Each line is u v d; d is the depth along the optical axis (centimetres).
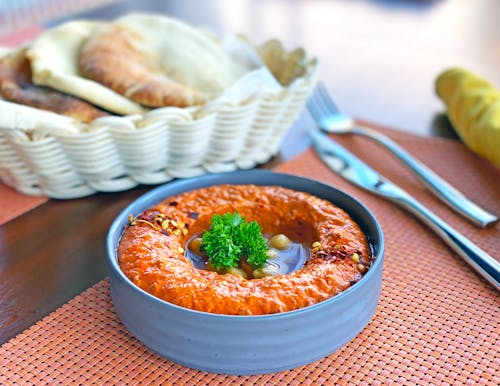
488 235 49
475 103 58
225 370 39
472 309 44
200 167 54
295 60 57
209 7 88
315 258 42
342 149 58
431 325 43
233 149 53
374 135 59
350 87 68
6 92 52
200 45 57
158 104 51
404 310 44
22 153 50
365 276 40
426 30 82
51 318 43
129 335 42
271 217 47
